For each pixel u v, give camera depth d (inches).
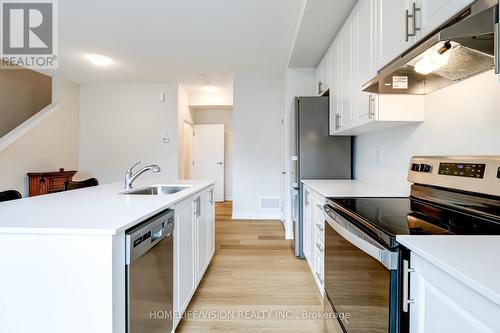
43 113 183.3
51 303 41.8
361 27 80.0
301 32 106.6
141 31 123.4
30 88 196.5
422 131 71.6
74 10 105.9
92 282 41.4
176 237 68.5
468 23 36.1
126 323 45.3
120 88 211.3
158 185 103.7
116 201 65.3
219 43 136.9
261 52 148.3
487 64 48.9
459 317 25.8
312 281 100.8
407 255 35.5
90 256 41.4
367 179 106.9
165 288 60.6
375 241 40.4
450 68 53.6
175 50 145.5
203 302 86.8
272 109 195.8
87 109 212.1
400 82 65.7
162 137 211.2
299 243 123.0
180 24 116.8
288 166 151.8
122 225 43.0
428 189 62.1
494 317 22.0
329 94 119.5
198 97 244.4
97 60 158.2
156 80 202.7
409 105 71.4
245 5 102.0
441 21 44.8
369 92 71.4
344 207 57.3
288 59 144.6
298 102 121.4
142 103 211.2
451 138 61.4
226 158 280.2
